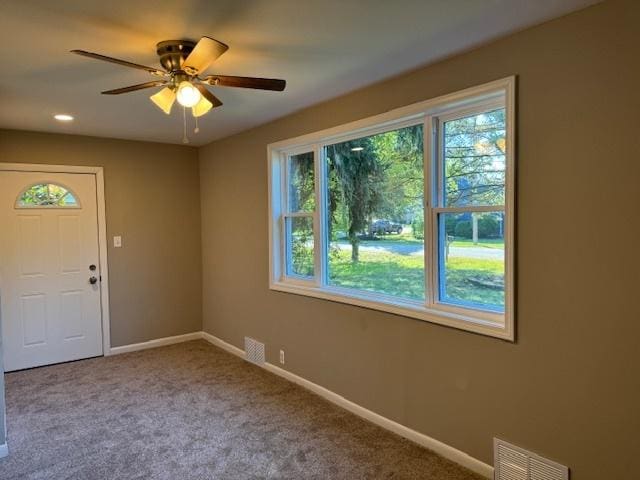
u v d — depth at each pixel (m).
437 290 2.77
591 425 1.99
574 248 2.01
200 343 5.21
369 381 3.14
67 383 3.93
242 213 4.51
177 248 5.21
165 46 2.21
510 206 2.22
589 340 1.98
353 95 3.13
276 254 4.09
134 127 4.19
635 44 1.79
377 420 3.08
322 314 3.54
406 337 2.86
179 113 3.63
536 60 2.10
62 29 2.05
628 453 1.88
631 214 1.83
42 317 4.43
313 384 3.67
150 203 5.01
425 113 2.70
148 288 5.02
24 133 4.29
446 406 2.63
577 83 1.97
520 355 2.24
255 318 4.39
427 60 2.51
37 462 2.64
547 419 2.14
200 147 5.26
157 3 1.82
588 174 1.95
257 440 2.87
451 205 2.69
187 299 5.30
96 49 2.29
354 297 3.25
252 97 3.23
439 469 2.52
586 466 2.01
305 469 2.54
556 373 2.10
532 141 2.13
